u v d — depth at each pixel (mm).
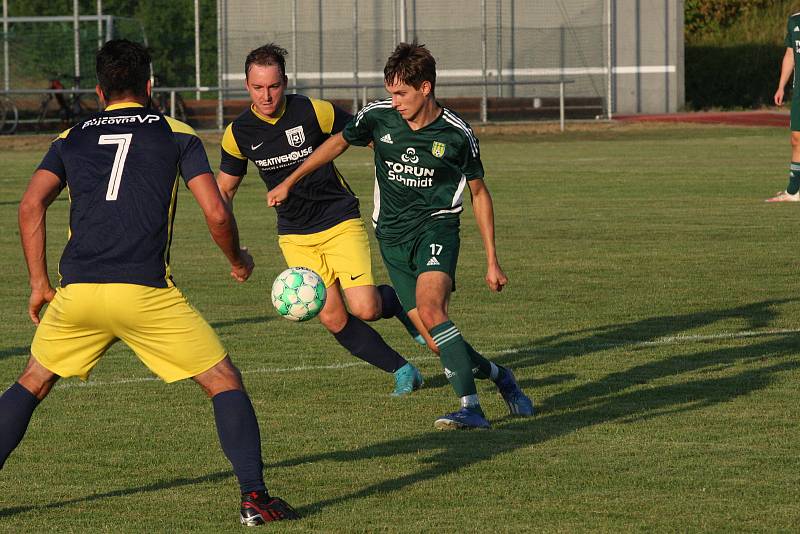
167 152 11852
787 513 12000
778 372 18406
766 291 25781
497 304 24812
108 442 15062
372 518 12000
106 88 12234
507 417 16156
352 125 16000
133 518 12148
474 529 11625
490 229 15859
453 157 15609
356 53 88188
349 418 16188
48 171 11922
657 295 25500
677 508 12195
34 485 13336
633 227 36531
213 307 24938
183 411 16609
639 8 95750
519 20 93812
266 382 18375
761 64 106062
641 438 14898
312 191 18297
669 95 96625
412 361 19984
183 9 95938
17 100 82188
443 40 93812
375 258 32219
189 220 40625
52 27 94000
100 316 11625
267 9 92500
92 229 11633
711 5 111250
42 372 12016
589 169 55781
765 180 49750
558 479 13250
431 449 14578
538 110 90625
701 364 19094
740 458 13969
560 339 21297
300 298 15320
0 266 30656
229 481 13414
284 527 11758
